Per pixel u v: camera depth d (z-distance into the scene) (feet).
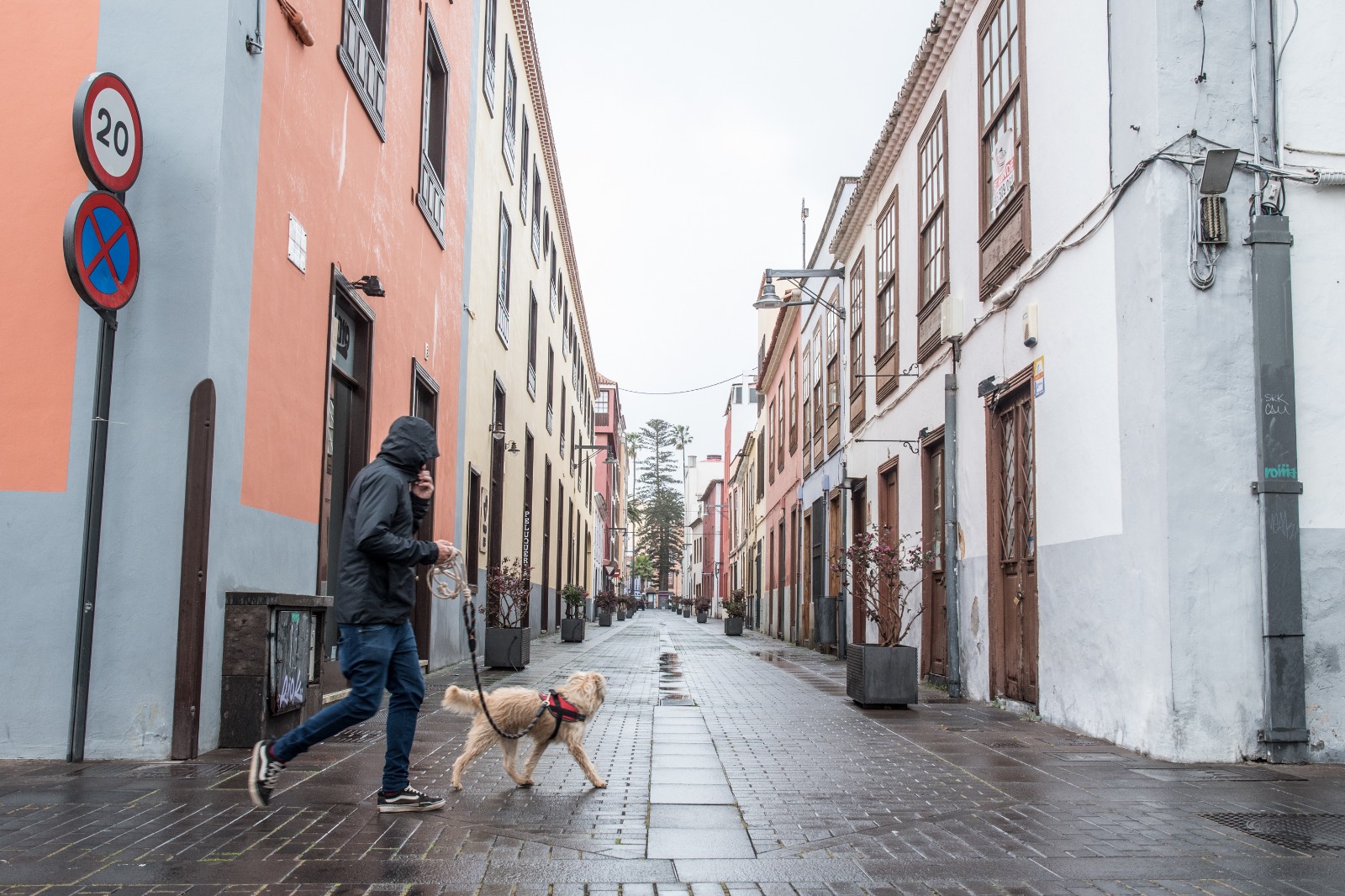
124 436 19.24
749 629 125.90
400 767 15.31
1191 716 20.58
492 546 59.21
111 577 19.04
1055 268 27.04
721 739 23.56
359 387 31.14
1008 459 31.48
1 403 19.26
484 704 17.02
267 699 20.33
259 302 22.13
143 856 12.66
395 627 15.12
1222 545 20.88
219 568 20.02
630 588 340.18
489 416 55.77
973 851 13.76
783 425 92.99
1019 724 26.81
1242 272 21.49
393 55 33.71
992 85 33.14
